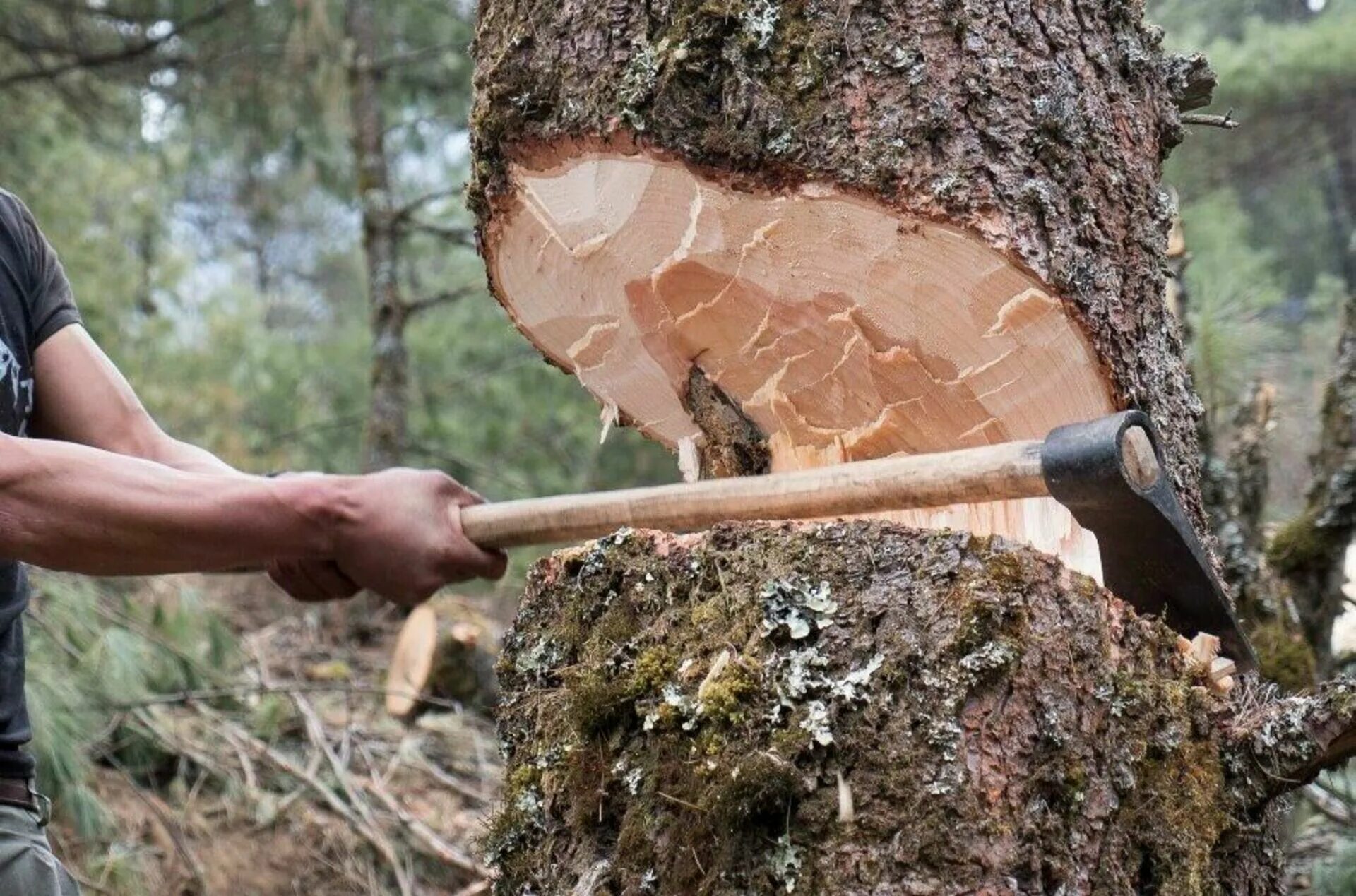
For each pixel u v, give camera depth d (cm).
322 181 588
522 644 129
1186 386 136
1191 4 768
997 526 124
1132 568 112
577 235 137
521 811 124
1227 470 243
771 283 126
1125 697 108
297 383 689
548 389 621
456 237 511
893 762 102
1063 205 117
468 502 143
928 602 105
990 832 100
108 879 267
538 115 131
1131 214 125
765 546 113
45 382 161
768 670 108
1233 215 686
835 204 118
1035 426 123
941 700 102
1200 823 110
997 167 115
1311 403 328
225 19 523
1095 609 108
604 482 629
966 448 115
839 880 101
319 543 135
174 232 991
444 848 304
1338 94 643
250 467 631
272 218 898
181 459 161
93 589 331
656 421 157
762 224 123
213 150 648
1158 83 135
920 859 100
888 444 132
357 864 302
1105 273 119
